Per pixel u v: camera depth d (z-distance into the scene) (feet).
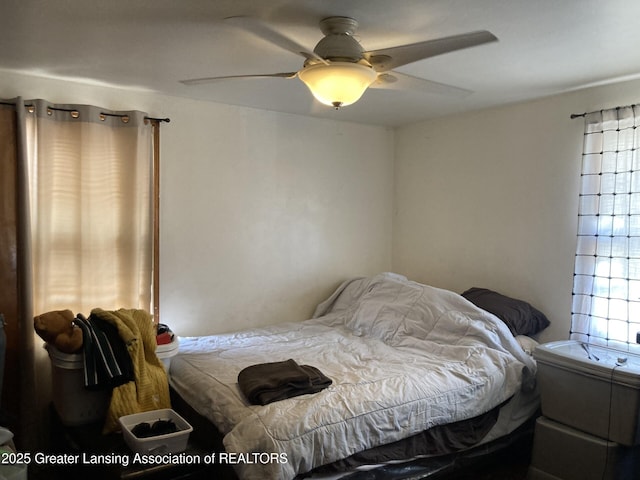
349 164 13.39
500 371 8.56
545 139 10.57
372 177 13.88
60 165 9.29
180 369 8.72
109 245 9.77
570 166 10.14
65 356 8.02
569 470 7.89
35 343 9.20
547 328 10.58
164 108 10.52
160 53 7.91
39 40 7.35
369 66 6.32
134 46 7.59
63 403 8.16
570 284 10.17
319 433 6.38
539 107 10.66
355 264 13.67
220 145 11.26
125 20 6.59
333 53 6.22
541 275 10.68
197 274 11.09
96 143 9.52
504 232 11.39
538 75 8.96
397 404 7.18
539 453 8.30
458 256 12.46
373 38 7.09
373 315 10.95
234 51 7.79
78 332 8.07
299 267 12.64
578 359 7.82
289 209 12.39
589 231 9.68
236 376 7.98
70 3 6.06
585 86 9.68
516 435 8.90
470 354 8.78
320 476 6.47
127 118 9.86
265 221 12.01
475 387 8.09
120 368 7.92
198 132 10.95
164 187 10.58
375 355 9.23
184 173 10.82
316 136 12.75
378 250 14.15
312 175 12.73
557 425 8.14
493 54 7.82
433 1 5.90
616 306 9.25
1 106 8.71
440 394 7.66
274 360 8.89
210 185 11.17
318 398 6.94
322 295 13.08
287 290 12.48
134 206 9.86
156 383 8.27
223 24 6.67
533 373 9.00
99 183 9.59
